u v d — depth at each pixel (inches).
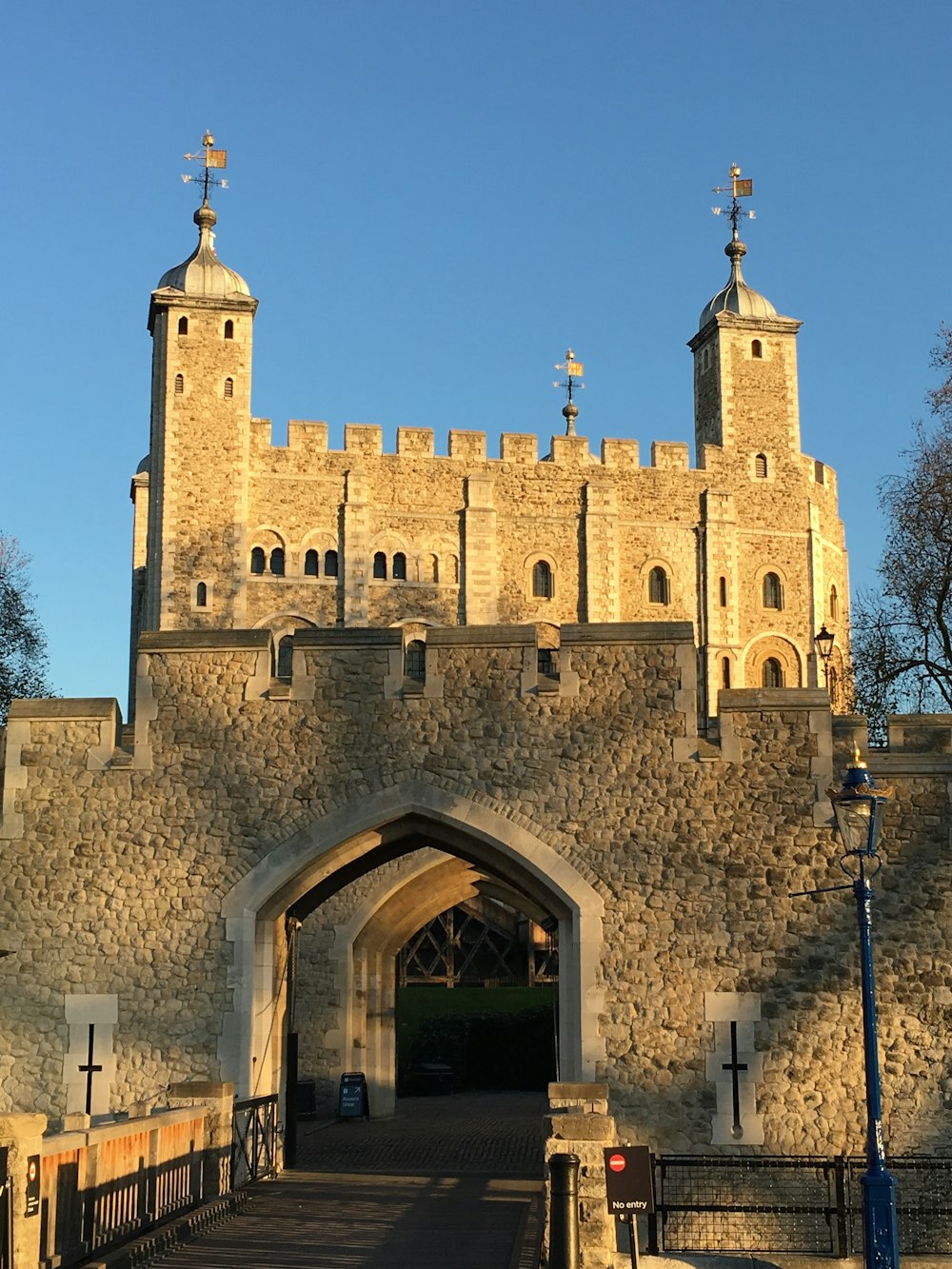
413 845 743.1
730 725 674.2
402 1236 525.7
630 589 2240.4
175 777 679.1
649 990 655.1
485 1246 502.6
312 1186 658.8
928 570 1198.3
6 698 1470.2
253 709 682.8
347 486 2158.0
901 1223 620.7
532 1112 1182.3
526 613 2201.0
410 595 2166.6
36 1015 663.1
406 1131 1008.2
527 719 677.3
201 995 661.9
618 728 675.4
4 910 672.4
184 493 2096.5
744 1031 650.8
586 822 668.7
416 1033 1454.2
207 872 671.1
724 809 666.8
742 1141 641.0
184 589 2071.9
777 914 658.2
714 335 2354.8
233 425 2122.3
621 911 661.3
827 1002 650.8
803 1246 620.7
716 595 2250.2
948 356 1203.9
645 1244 622.8
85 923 669.3
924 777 668.1
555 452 2252.7
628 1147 462.9
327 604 2135.8
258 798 676.1
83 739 684.7
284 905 695.1
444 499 2202.3
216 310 2138.3
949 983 650.8
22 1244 384.8
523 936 1662.2
